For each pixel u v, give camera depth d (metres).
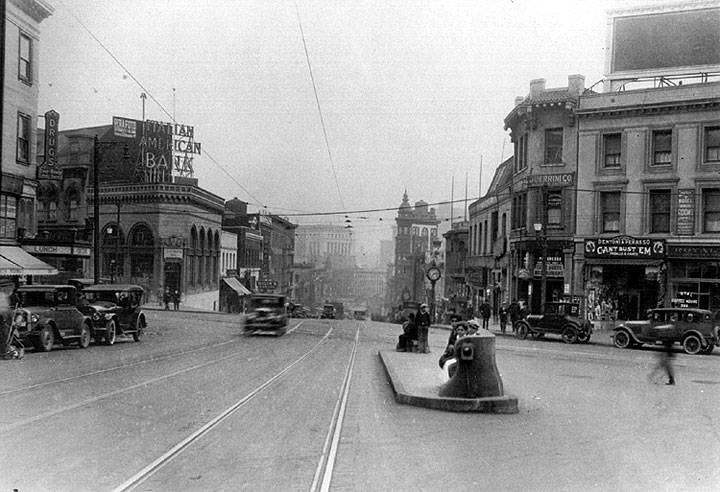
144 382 13.49
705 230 35.25
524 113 41.00
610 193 38.19
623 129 37.56
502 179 51.41
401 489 6.62
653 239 35.81
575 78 39.50
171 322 38.69
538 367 20.03
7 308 18.89
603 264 37.50
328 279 155.38
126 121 58.22
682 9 37.47
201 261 61.53
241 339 28.23
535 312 40.50
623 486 7.01
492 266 52.06
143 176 59.94
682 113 35.88
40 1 28.47
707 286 35.03
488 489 6.71
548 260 39.50
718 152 35.19
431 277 35.16
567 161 39.41
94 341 24.03
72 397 11.28
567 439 9.32
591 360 22.78
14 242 28.69
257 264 83.56
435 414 11.20
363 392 13.61
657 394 14.41
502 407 11.47
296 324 43.69
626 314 37.22
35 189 30.20
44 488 6.33
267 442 8.48
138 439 8.40
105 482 6.55
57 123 30.67
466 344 12.04
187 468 7.15
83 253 31.80
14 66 27.59
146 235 56.94
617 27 38.75
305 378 15.41
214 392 12.52
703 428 10.40
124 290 24.44
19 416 9.56
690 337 26.75
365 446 8.51
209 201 62.38
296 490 6.45
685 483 7.20
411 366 17.66
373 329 41.03
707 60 36.72
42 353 19.38
